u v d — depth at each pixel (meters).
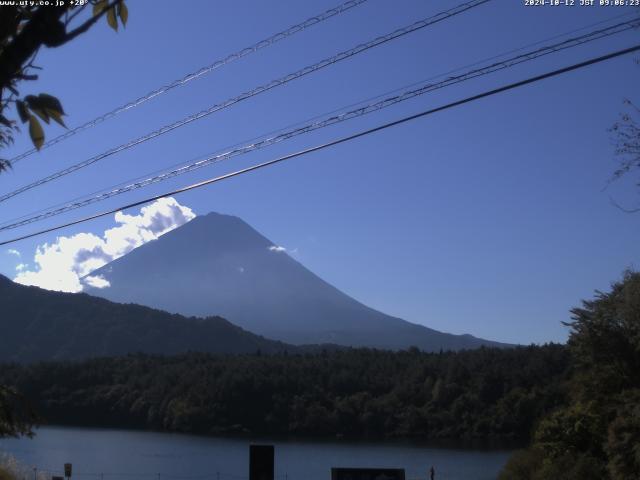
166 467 70.62
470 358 109.62
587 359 41.62
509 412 91.75
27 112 3.24
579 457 37.41
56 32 3.14
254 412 103.12
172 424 102.81
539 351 102.44
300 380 108.50
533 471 40.19
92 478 61.84
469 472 65.62
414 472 65.62
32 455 73.62
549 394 88.81
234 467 71.56
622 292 38.97
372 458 75.75
